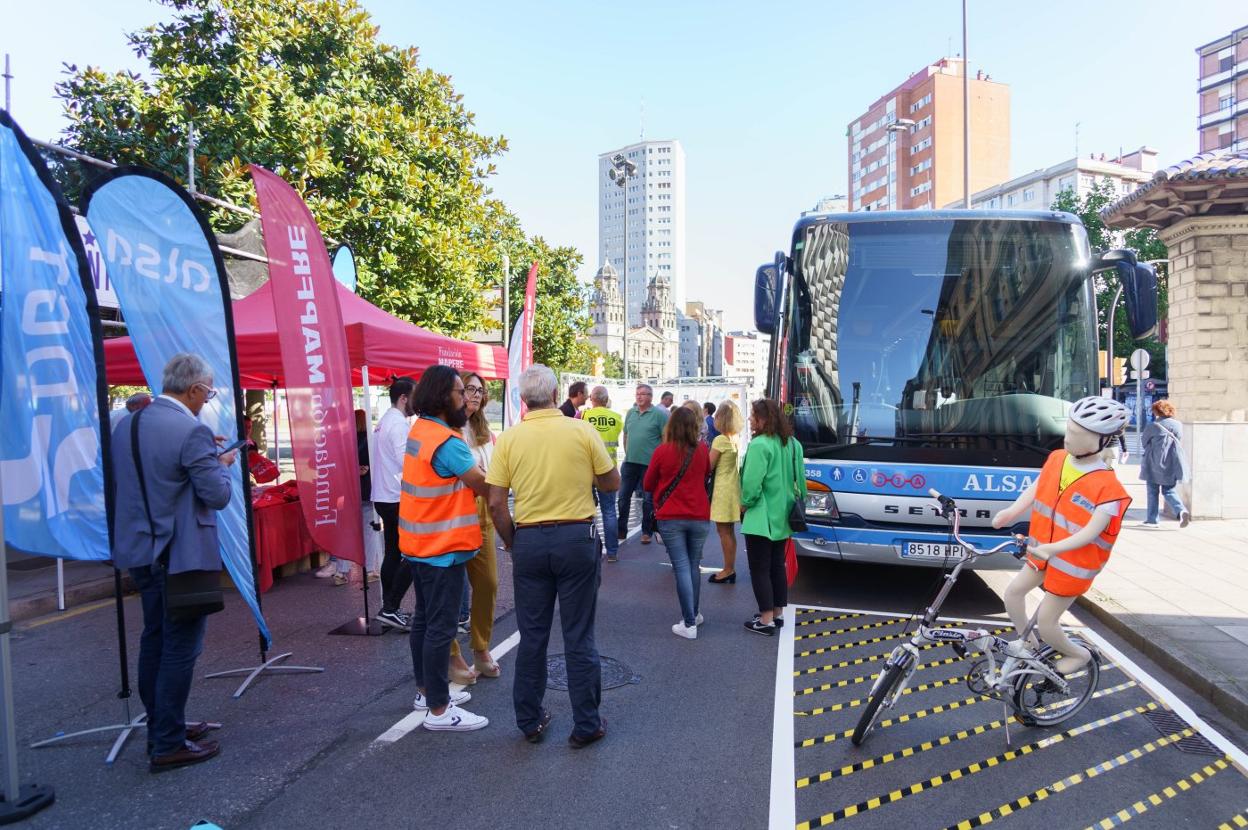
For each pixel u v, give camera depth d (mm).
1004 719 4289
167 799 3436
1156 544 8930
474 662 4984
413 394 4133
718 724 4262
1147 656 5430
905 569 8250
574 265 32375
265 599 6961
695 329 169250
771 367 7148
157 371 4215
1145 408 27484
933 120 78812
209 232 4426
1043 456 6012
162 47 13023
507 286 21703
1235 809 3426
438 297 15133
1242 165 9422
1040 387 6152
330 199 12625
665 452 5824
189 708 4445
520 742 4020
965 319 6332
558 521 3861
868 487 6191
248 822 3246
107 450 3686
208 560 3639
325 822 3244
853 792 3533
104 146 10977
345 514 5656
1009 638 5848
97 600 6898
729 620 6355
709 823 3256
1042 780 3662
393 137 14109
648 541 10062
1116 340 36469
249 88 12008
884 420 6258
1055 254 6391
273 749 3926
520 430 3912
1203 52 77062
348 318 7793
